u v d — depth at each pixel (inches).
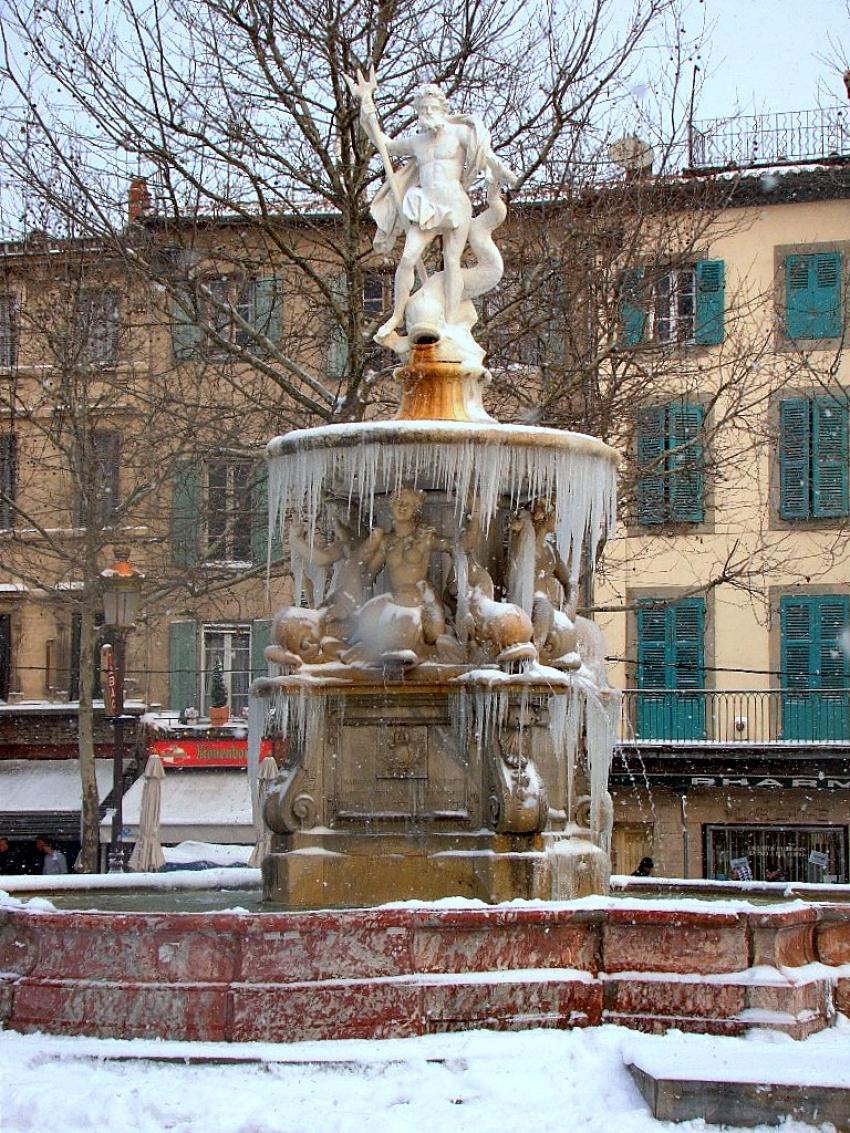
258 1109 288.8
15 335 1056.8
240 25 857.5
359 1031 325.1
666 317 1039.6
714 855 1277.1
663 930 345.7
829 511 1291.8
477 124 467.8
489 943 339.9
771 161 1311.5
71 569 1111.0
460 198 464.8
